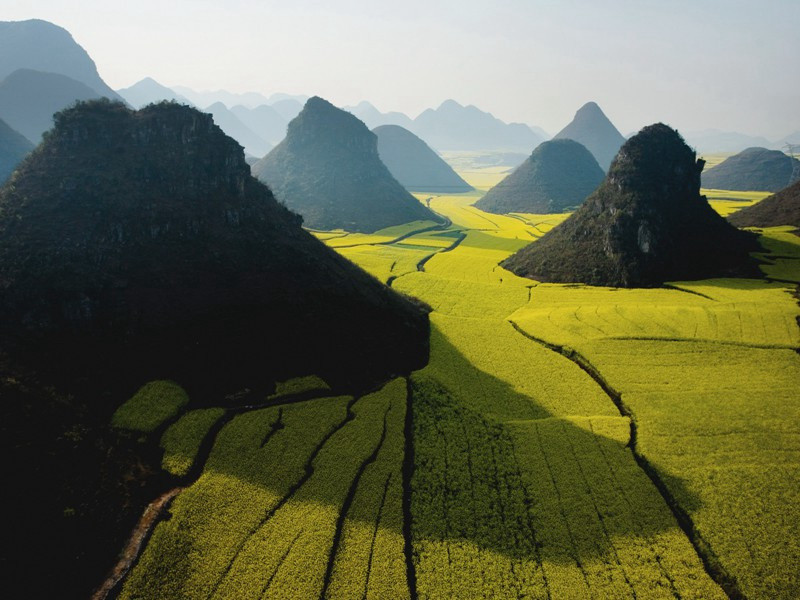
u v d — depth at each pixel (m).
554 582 43.09
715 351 87.00
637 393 73.38
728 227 155.00
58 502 47.44
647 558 45.75
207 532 46.69
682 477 55.62
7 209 76.44
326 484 53.38
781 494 52.84
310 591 41.28
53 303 67.56
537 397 73.50
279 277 84.81
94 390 62.47
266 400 68.00
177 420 61.84
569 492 53.72
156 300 73.44
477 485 54.69
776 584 43.12
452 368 82.06
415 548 46.44
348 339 81.88
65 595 41.41
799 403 69.75
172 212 83.44
